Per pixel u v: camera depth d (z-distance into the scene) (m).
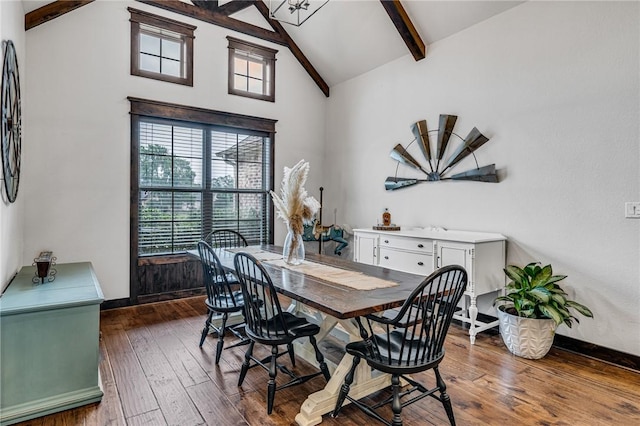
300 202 2.76
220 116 4.50
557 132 2.97
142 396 2.15
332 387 2.02
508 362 2.67
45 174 3.47
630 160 2.59
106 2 3.75
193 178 4.39
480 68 3.51
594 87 2.76
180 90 4.21
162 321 3.47
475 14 3.47
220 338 2.60
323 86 5.43
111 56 3.79
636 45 2.55
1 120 2.23
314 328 2.13
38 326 1.98
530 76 3.14
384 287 2.04
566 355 2.81
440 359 1.77
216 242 4.47
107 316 3.61
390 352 1.69
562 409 2.05
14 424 1.87
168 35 4.18
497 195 3.38
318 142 5.47
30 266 3.20
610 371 2.54
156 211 4.13
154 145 4.12
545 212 3.05
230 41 4.57
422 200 4.10
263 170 4.96
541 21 3.06
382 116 4.60
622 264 2.63
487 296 3.48
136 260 3.97
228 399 2.13
